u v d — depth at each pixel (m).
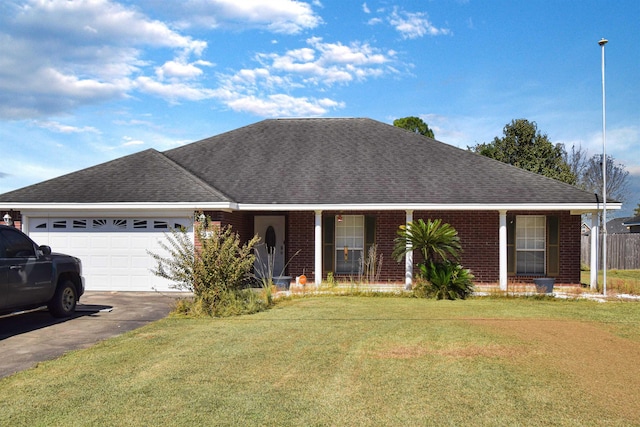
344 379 6.89
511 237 18.09
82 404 5.96
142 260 16.47
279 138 21.89
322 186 18.14
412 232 15.43
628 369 7.39
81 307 13.24
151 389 6.47
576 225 18.02
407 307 13.10
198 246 16.20
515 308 12.96
